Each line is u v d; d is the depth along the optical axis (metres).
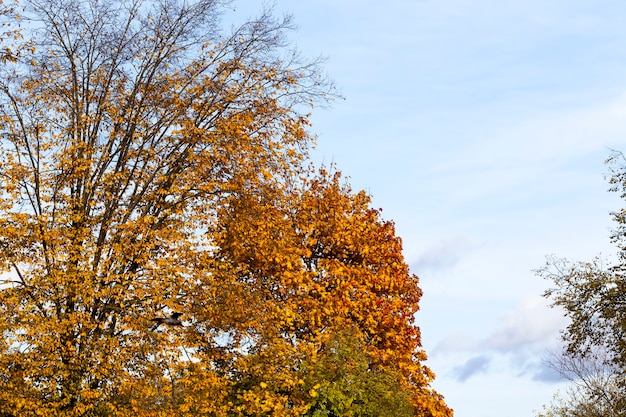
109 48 26.17
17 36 25.02
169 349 22.94
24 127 24.69
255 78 27.72
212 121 26.75
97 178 24.95
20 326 21.39
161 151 26.42
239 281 27.86
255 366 24.86
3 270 22.22
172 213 25.67
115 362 21.98
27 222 22.75
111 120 26.09
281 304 27.41
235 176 26.39
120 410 21.98
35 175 23.88
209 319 24.52
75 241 23.14
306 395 25.22
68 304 23.06
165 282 23.47
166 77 26.45
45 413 20.95
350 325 28.20
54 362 21.50
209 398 23.55
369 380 25.70
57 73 25.86
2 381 21.28
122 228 23.80
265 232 27.16
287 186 29.84
